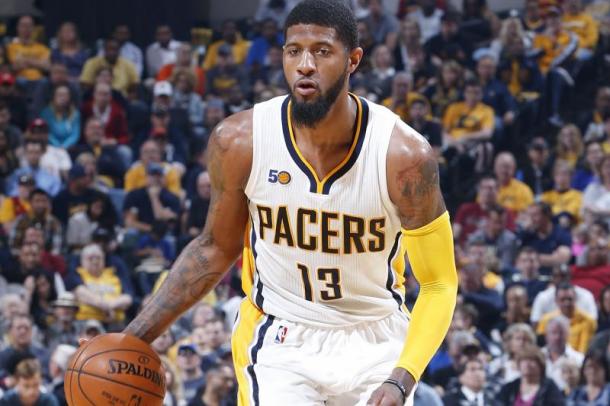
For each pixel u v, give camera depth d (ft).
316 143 15.83
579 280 45.70
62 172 51.65
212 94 59.36
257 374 16.81
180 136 54.19
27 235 42.47
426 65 59.00
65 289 43.01
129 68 58.85
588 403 38.01
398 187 15.84
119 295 43.91
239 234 17.07
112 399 16.22
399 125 16.02
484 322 42.93
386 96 55.98
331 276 16.47
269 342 16.90
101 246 44.70
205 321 39.14
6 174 50.60
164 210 49.37
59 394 36.29
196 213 48.37
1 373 36.73
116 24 65.98
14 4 69.10
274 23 61.98
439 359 39.29
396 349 16.98
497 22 61.52
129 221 48.93
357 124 15.93
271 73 59.93
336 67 15.26
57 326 40.40
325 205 15.99
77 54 59.52
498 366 39.01
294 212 16.14
